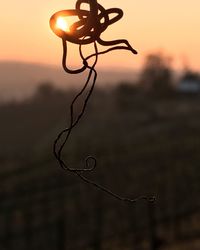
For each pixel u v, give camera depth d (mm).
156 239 20047
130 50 2166
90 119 91312
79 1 2121
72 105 2211
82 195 27781
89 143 65375
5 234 21688
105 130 80812
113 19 2158
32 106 114312
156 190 29594
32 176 39844
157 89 116812
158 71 120000
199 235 21656
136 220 22594
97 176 34094
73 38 2123
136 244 21297
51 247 20125
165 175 33688
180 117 88188
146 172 35750
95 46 2154
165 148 48594
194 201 25719
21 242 21031
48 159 48281
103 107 102438
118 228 22766
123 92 113375
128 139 69312
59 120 102938
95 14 2133
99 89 120250
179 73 129625
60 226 17391
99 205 25344
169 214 23656
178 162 38969
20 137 91562
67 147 61406
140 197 2422
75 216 24891
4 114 108125
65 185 31031
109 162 39750
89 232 22828
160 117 88938
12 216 24922
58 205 27250
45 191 32562
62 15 2090
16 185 36719
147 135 71312
